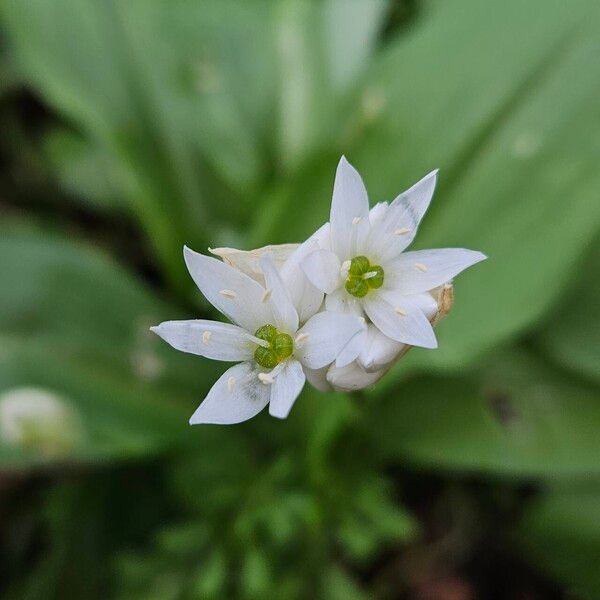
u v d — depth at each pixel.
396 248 0.09
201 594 0.13
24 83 0.19
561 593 0.15
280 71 0.15
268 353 0.09
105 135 0.15
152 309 0.15
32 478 0.16
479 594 0.15
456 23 0.14
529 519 0.14
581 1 0.13
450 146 0.13
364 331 0.09
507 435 0.13
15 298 0.14
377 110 0.14
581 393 0.14
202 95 0.16
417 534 0.15
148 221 0.15
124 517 0.15
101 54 0.15
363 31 0.16
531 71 0.13
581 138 0.13
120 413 0.14
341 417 0.13
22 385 0.13
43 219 0.19
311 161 0.14
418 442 0.14
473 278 0.13
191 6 0.16
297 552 0.13
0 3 0.15
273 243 0.14
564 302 0.14
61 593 0.14
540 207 0.13
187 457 0.14
